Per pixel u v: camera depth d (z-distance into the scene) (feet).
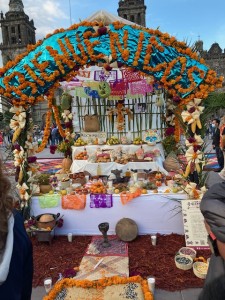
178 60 11.64
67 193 13.33
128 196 12.28
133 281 8.95
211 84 11.60
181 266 9.71
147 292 8.33
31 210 12.80
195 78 11.57
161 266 10.01
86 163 18.45
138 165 18.12
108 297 8.29
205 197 3.94
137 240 12.06
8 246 2.97
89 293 8.52
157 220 12.40
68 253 11.17
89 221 12.68
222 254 3.59
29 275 3.66
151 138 19.94
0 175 3.16
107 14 12.89
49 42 12.04
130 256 10.78
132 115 24.17
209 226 3.73
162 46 11.60
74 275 9.55
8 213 3.12
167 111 20.56
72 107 25.38
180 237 12.09
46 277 9.62
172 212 12.23
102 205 12.44
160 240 11.94
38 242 12.06
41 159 37.58
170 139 20.57
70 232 12.78
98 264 10.14
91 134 21.80
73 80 21.09
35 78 11.73
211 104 12.25
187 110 11.98
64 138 24.39
